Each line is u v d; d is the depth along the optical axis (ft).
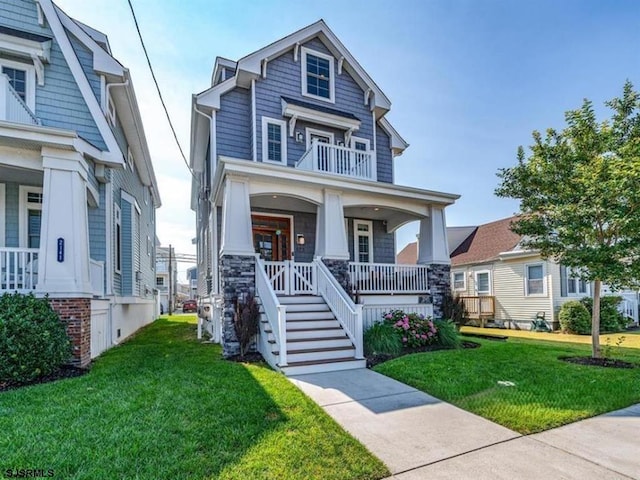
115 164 29.45
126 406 14.07
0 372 16.84
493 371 20.03
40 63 28.19
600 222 22.12
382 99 43.29
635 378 18.80
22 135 21.16
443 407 15.01
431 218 36.11
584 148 23.49
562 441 11.91
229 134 36.09
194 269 175.32
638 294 51.88
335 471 9.82
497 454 10.98
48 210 21.63
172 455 10.36
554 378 18.79
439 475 9.77
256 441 11.37
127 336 39.04
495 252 55.93
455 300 36.04
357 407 14.93
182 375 18.98
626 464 10.41
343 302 24.88
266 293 24.59
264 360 23.49
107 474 9.38
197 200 62.69
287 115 37.29
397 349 25.79
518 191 25.53
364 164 36.76
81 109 29.17
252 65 36.19
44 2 28.96
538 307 49.06
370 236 42.96
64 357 19.57
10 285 21.98
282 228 38.09
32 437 11.32
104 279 30.58
